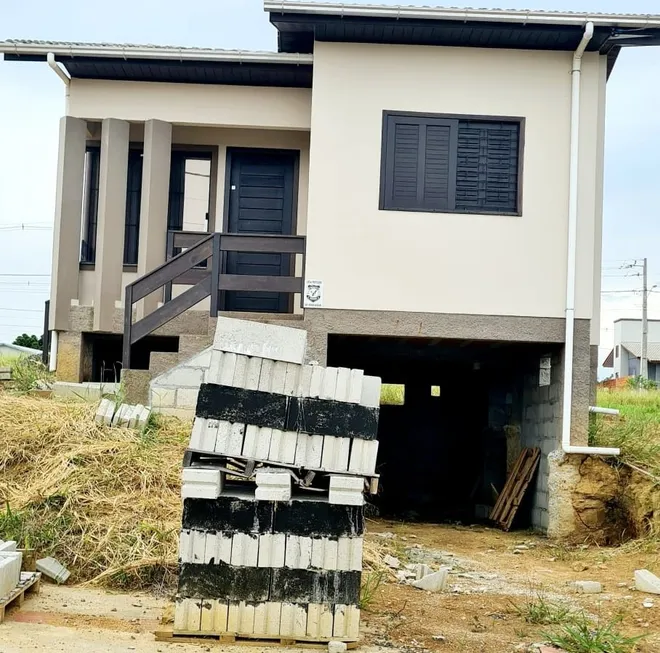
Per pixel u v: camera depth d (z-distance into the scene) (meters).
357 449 5.99
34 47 11.81
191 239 12.09
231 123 12.54
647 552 9.39
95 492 8.12
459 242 10.71
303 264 10.71
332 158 10.75
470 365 13.89
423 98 10.86
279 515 5.86
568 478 10.77
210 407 6.00
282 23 10.58
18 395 10.64
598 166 11.30
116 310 12.28
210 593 5.81
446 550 9.98
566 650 5.91
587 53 10.90
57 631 5.80
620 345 49.66
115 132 12.44
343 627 5.80
